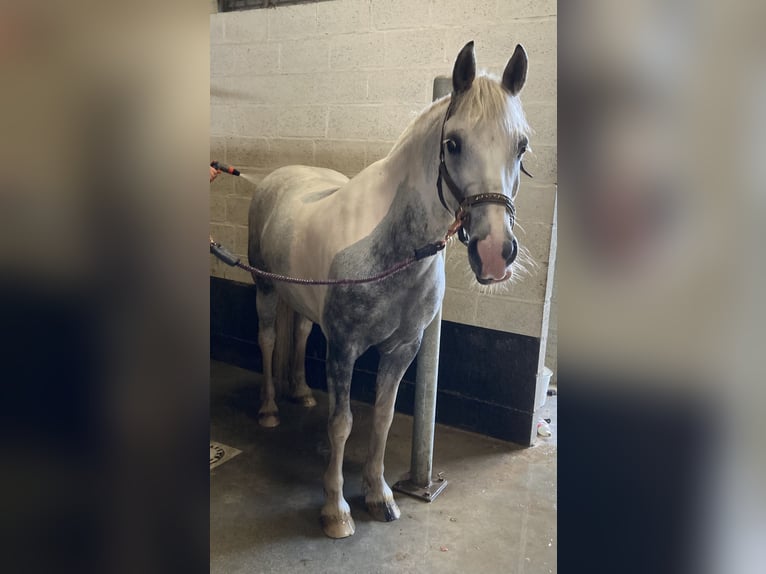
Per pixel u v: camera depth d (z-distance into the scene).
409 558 1.48
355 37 2.03
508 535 1.57
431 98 1.93
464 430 2.10
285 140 2.25
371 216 1.39
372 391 2.23
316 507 1.67
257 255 1.94
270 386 2.10
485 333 2.02
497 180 1.17
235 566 1.43
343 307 1.42
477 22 1.81
